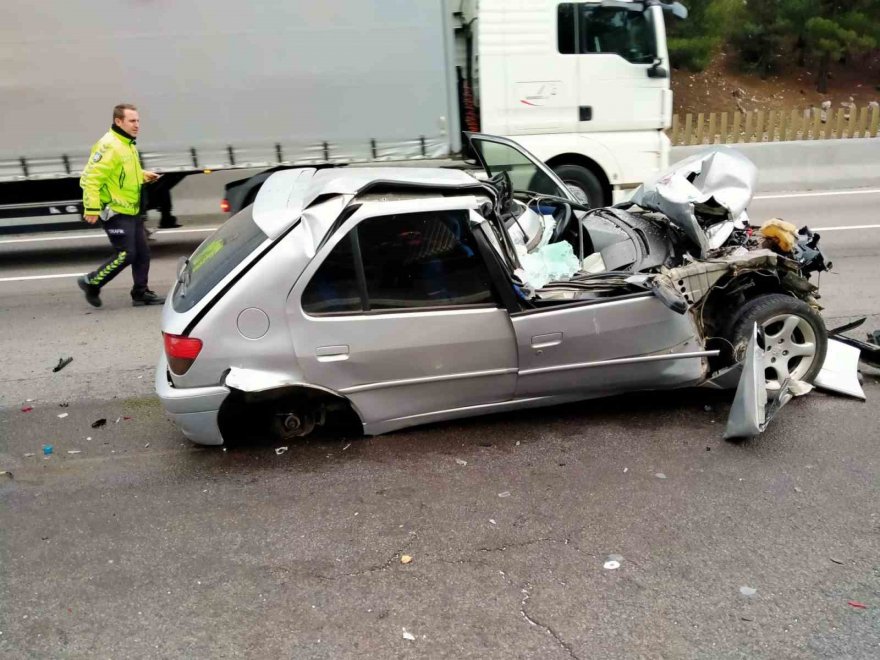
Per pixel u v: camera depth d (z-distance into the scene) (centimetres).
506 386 408
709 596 286
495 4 875
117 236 675
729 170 484
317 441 414
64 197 885
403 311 380
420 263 382
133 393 500
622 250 480
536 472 380
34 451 416
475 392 407
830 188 1273
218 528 337
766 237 471
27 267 900
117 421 454
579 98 913
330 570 305
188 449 413
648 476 374
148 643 266
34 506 359
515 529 331
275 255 366
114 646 265
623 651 259
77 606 286
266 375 370
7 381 525
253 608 284
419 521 339
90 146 852
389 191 385
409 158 896
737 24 2241
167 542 327
